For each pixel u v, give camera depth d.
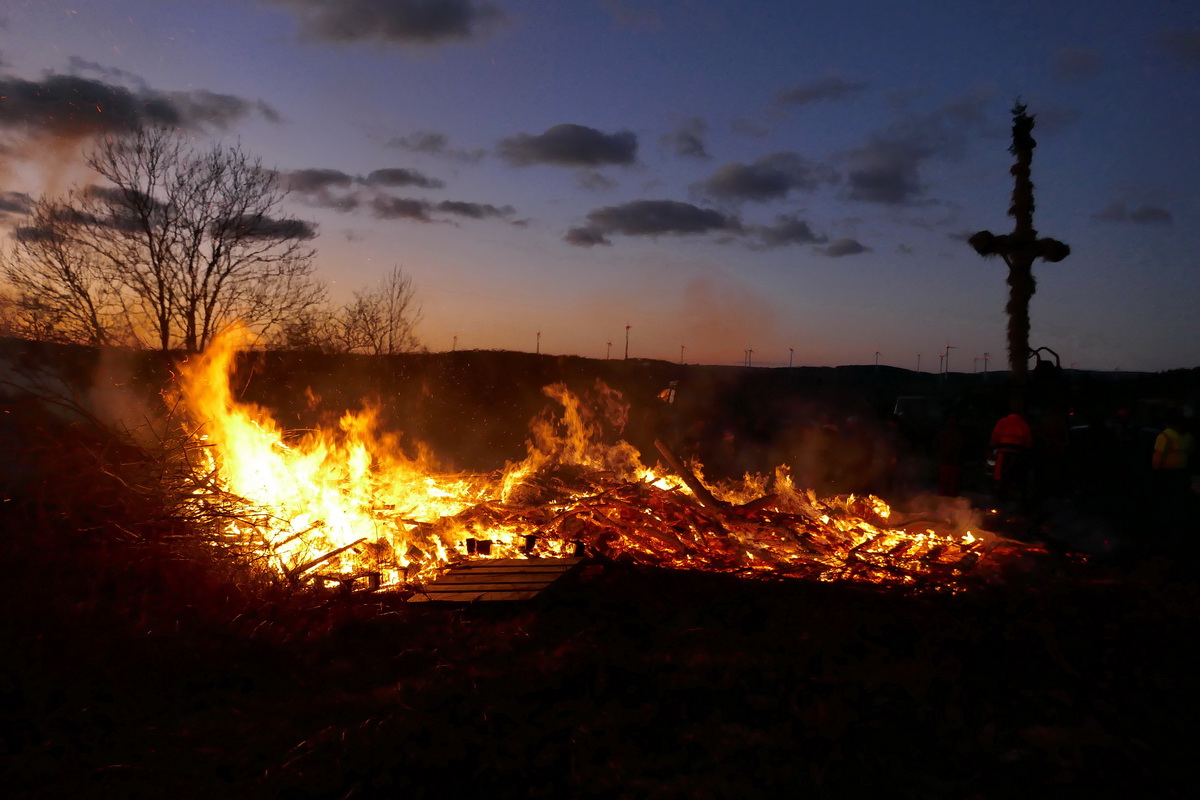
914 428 15.41
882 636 4.82
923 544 7.77
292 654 4.45
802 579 5.94
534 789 3.39
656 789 3.38
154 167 17.03
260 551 5.89
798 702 4.05
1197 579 6.25
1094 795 3.43
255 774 3.42
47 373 7.50
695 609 5.32
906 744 3.78
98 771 3.36
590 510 7.60
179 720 3.79
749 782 3.44
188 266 17.62
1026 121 9.70
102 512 5.86
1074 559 7.01
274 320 19.12
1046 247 9.69
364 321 24.23
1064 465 10.66
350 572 6.12
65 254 16.25
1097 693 4.22
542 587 5.37
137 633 4.45
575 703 3.99
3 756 3.50
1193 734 3.82
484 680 4.15
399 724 3.74
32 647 4.20
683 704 4.02
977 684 4.26
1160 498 9.52
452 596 5.29
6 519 5.54
